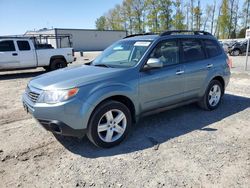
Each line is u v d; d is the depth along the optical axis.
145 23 54.66
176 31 5.08
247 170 3.30
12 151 3.95
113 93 3.86
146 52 4.41
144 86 4.27
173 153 3.77
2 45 11.98
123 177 3.20
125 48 4.85
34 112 3.72
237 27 54.25
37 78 4.33
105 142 3.92
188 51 5.13
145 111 4.44
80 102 3.59
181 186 3.00
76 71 4.34
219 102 5.95
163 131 4.62
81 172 3.34
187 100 5.17
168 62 4.73
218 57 5.75
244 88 8.23
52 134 4.57
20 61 12.42
